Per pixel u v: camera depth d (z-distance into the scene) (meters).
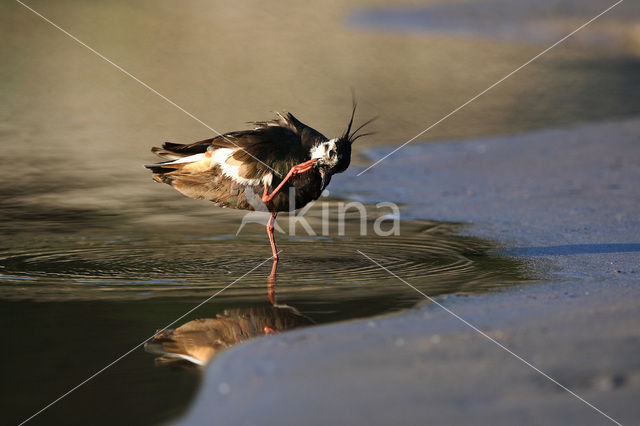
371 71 43.91
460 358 9.51
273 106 34.06
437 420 7.93
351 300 12.69
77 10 62.28
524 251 15.68
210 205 20.23
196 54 48.25
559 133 28.36
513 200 20.14
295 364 9.59
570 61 46.72
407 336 10.51
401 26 61.59
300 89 38.28
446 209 19.52
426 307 12.12
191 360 10.44
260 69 43.91
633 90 37.84
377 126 30.55
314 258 15.45
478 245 16.25
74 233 17.25
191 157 15.50
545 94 37.34
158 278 14.05
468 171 23.66
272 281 13.87
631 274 13.72
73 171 24.08
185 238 16.98
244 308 12.41
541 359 9.38
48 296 13.04
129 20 59.81
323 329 11.09
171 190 21.92
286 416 8.18
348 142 15.42
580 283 13.23
